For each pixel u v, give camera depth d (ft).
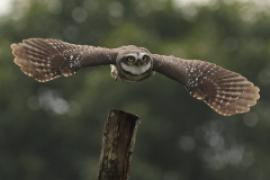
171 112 160.97
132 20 181.37
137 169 151.53
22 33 177.27
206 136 165.48
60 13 179.42
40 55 45.78
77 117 162.40
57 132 164.66
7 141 165.27
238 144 165.37
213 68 46.80
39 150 165.78
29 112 166.30
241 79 46.78
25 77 168.04
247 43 174.40
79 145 164.04
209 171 164.25
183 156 163.43
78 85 172.55
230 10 180.34
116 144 47.44
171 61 46.55
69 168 164.14
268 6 182.80
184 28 181.47
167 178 162.20
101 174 47.62
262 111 162.20
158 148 160.45
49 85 170.30
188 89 46.39
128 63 45.19
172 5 181.27
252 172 161.38
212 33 175.32
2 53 168.45
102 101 158.10
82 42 179.83
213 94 46.55
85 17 180.55
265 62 168.45
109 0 181.98
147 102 158.61
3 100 166.91
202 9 181.68
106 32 180.24
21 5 179.52
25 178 160.45
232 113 46.52
